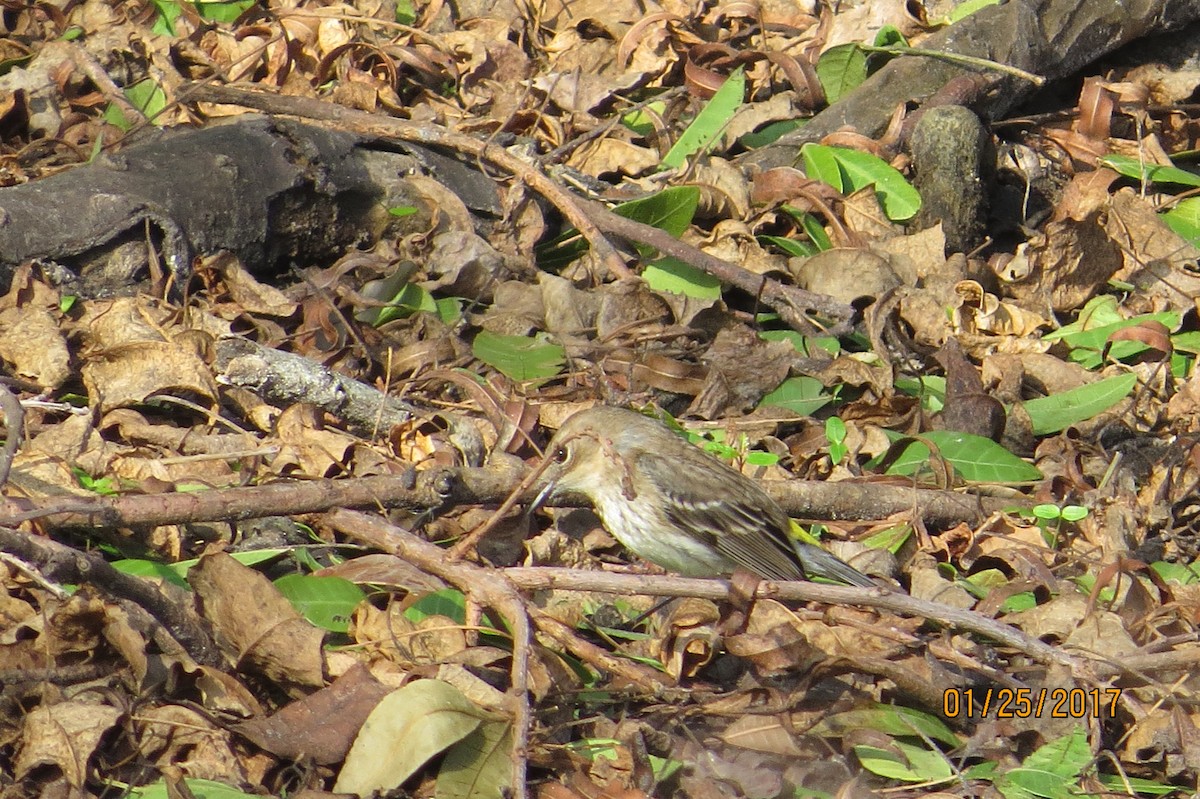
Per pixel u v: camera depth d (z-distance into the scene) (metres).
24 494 9.03
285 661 7.98
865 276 13.35
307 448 10.15
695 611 9.33
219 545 9.26
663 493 9.78
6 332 10.61
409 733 7.44
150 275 11.82
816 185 14.12
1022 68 15.89
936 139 14.39
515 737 7.52
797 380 12.16
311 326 11.70
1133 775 8.50
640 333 12.46
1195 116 16.73
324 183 12.62
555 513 10.55
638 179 14.63
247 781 7.49
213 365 10.62
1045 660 8.45
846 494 10.72
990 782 8.16
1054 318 13.75
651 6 16.30
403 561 9.00
